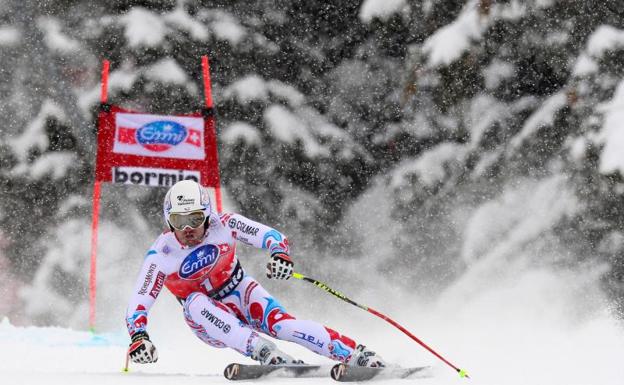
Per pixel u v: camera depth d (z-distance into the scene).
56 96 53.53
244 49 53.12
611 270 39.56
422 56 44.16
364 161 54.59
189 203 16.55
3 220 53.59
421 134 53.72
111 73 51.25
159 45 50.66
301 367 15.37
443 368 16.14
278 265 16.50
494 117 46.78
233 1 55.03
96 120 52.31
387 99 55.69
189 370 20.75
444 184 48.97
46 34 53.88
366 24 47.44
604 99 39.03
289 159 53.12
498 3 42.84
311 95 56.34
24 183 53.09
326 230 54.38
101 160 28.42
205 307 16.58
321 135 53.97
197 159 28.59
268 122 52.56
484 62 44.62
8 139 53.81
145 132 28.62
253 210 53.72
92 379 15.48
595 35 39.59
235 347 16.19
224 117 52.59
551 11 43.00
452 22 44.88
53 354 22.80
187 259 17.14
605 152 37.34
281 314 17.23
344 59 56.66
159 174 28.59
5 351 22.92
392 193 50.66
